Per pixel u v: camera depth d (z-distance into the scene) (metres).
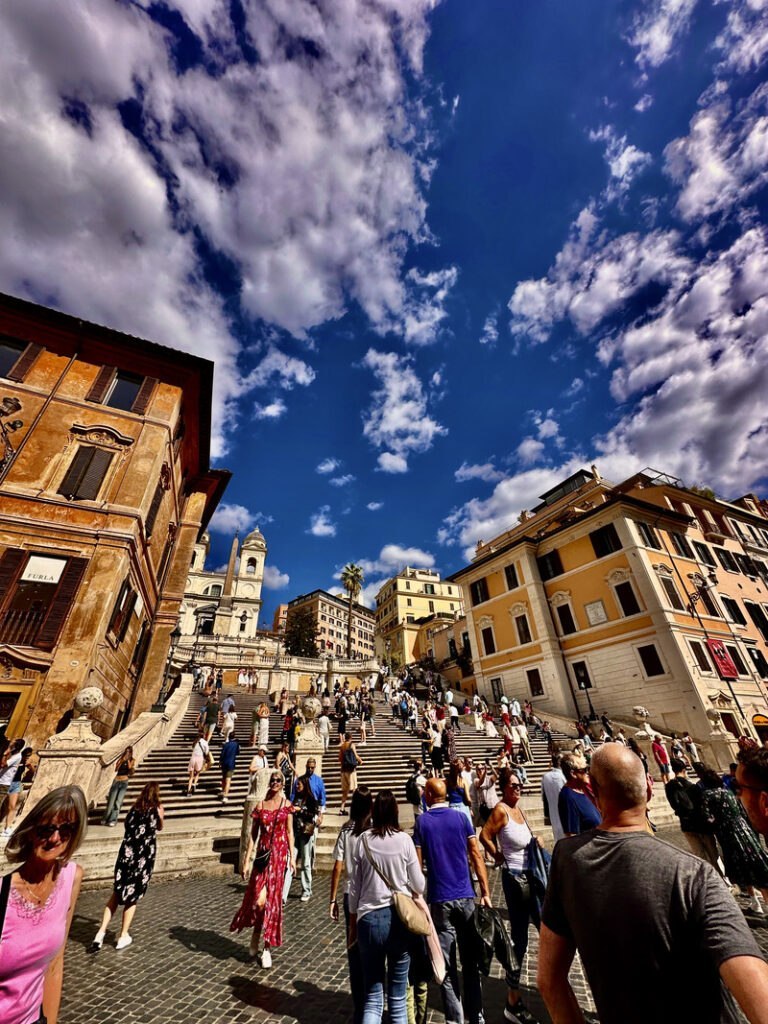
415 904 3.01
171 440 17.20
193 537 22.36
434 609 62.03
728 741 17.58
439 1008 3.91
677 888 1.47
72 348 16.27
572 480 34.62
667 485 28.39
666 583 22.72
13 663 11.20
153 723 13.32
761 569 29.66
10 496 12.96
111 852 7.48
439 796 4.05
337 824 9.18
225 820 9.55
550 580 26.69
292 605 89.06
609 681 22.20
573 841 1.84
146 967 4.45
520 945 3.87
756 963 1.19
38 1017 1.96
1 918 1.89
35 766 9.46
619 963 1.42
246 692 29.08
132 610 15.36
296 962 4.61
